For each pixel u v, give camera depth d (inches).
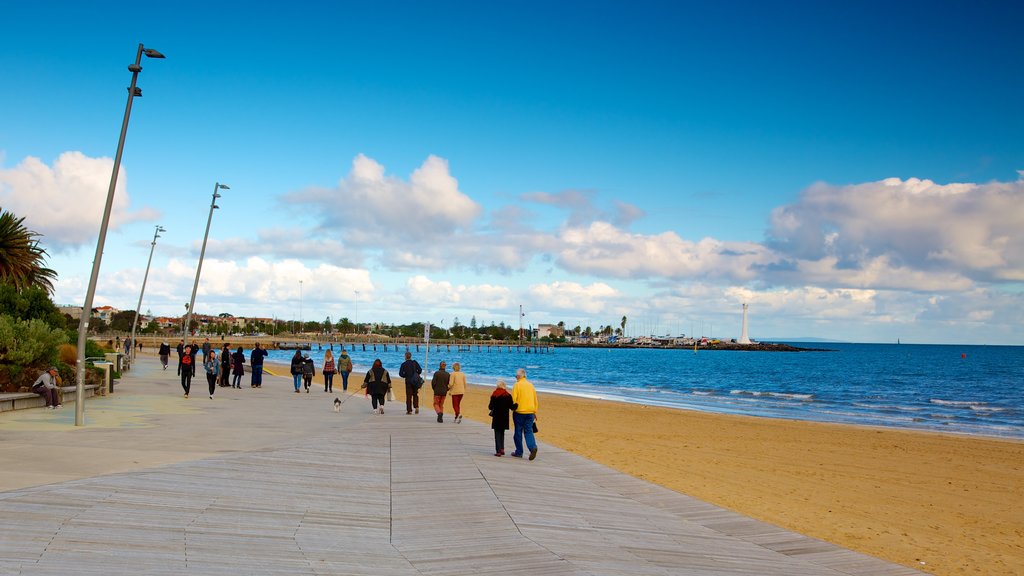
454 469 531.5
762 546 379.9
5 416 753.6
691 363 5580.7
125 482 401.7
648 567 320.2
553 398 1675.7
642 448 852.0
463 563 310.0
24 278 1498.5
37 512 328.5
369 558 309.4
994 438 1042.1
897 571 346.3
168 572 263.3
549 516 404.5
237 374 1338.6
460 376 847.1
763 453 853.2
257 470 472.1
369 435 695.7
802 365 5078.7
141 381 1430.9
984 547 466.3
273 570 278.5
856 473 735.7
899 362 5698.8
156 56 697.0
